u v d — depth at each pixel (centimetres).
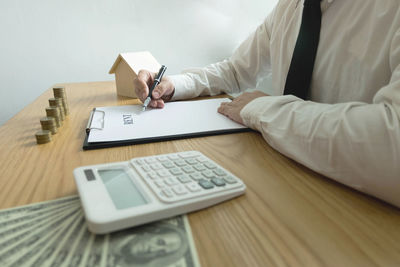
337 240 29
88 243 28
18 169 43
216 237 29
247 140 56
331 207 35
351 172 39
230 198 35
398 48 54
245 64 100
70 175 41
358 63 66
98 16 146
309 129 45
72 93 97
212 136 58
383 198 36
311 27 74
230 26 165
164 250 27
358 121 41
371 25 63
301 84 74
